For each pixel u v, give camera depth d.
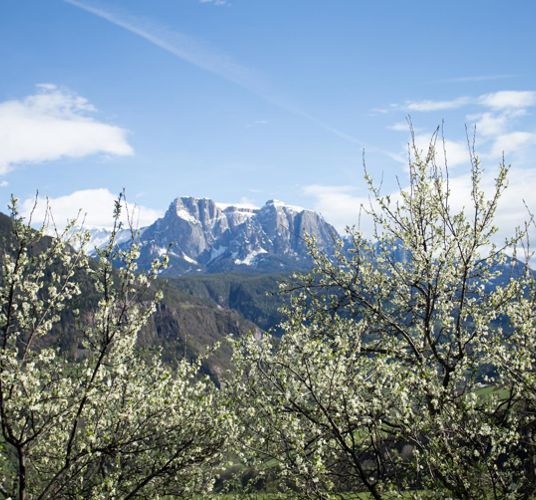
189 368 14.67
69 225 12.34
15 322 12.52
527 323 12.54
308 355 11.71
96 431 13.19
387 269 16.23
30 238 11.93
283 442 11.96
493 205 14.42
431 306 15.23
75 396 12.47
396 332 16.05
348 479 13.38
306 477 11.30
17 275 11.65
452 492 10.82
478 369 12.89
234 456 15.95
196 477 15.13
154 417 14.13
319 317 15.59
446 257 14.90
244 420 13.63
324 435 11.60
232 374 14.28
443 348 15.51
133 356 14.02
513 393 12.30
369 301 16.34
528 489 10.91
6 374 11.34
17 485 14.38
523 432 12.30
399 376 10.91
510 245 14.81
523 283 13.84
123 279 12.29
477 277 15.13
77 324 12.70
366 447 12.65
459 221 15.06
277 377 12.36
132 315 12.66
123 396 13.84
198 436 14.08
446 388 12.93
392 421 11.46
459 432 11.38
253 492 14.63
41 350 12.36
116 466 13.78
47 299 12.34
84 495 13.50
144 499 14.41
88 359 12.97
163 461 14.31
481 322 13.45
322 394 11.60
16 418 12.70
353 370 11.91
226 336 13.73
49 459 15.04
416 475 12.11
